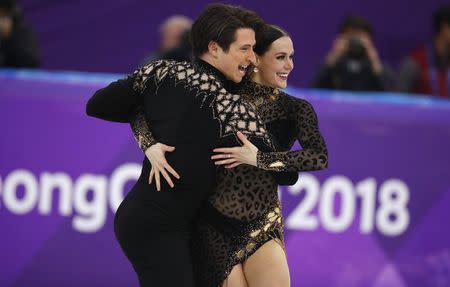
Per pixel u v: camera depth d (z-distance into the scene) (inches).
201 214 474.3
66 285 684.1
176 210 459.5
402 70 884.0
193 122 456.8
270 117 477.7
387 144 729.6
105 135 688.4
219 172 465.7
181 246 461.4
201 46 465.7
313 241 714.8
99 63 949.8
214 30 459.5
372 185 725.9
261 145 458.6
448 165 740.7
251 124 459.2
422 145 735.7
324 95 721.6
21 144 674.2
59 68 941.8
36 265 678.5
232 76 462.9
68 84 684.1
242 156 453.4
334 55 848.9
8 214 674.2
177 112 458.9
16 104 673.6
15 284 676.1
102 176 688.4
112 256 691.4
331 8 984.3
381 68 853.8
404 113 733.3
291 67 474.9
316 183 714.8
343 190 720.3
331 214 718.5
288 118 478.0
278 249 467.8
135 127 470.9
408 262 733.9
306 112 472.7
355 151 722.8
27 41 813.9
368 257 725.3
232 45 457.4
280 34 471.8
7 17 808.9
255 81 478.3
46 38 936.9
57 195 681.6
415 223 735.1
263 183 468.8
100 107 472.7
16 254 676.1
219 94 459.5
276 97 478.9
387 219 729.6
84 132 684.7
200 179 457.4
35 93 677.9
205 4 964.6
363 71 832.9
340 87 829.8
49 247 681.0
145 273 463.2
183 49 812.6
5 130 672.4
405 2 997.8
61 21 938.7
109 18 948.0
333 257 718.5
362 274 724.0
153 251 459.5
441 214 739.4
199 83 460.8
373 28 995.3
